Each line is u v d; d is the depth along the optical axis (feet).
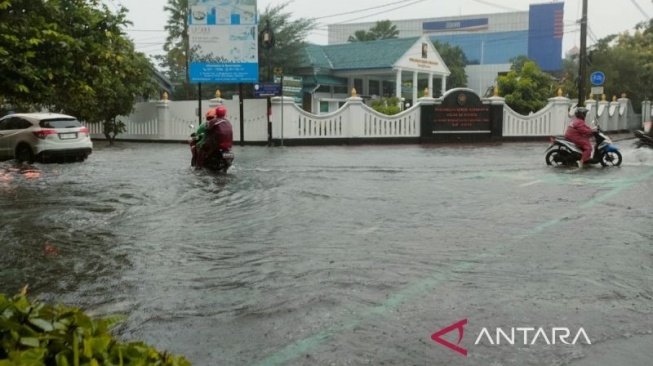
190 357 12.57
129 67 28.35
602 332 13.88
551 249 21.44
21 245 22.66
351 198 33.73
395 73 144.97
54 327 6.75
